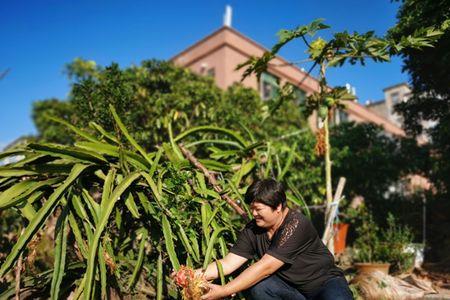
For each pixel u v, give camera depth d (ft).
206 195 9.42
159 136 19.66
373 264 15.61
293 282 7.36
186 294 6.88
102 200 8.14
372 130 30.12
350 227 24.95
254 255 8.30
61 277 7.12
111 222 8.66
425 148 29.40
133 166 9.66
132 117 16.74
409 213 27.68
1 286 7.90
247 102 26.91
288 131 25.52
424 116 22.12
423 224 23.47
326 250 7.58
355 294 11.94
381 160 27.78
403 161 29.60
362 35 11.07
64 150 8.80
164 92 22.99
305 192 22.70
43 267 10.87
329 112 13.48
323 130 12.99
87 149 9.19
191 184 9.78
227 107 23.97
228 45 42.09
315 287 7.28
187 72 25.91
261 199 7.21
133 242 9.67
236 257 7.96
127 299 7.98
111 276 7.97
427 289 12.92
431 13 13.51
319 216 25.48
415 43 10.87
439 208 27.45
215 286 7.02
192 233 8.43
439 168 27.22
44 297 7.63
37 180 8.54
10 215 14.15
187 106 21.72
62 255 7.32
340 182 12.87
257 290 7.39
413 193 31.83
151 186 8.59
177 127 19.52
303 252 7.27
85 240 8.68
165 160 11.02
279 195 7.30
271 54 12.62
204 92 23.08
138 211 9.20
